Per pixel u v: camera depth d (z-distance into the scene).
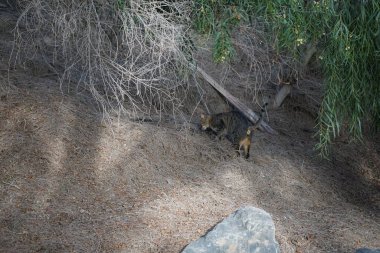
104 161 6.75
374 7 6.41
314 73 9.96
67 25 6.60
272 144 8.22
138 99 7.91
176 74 7.39
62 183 6.31
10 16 8.48
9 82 7.19
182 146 7.37
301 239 6.24
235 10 6.27
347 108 7.25
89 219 5.95
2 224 5.63
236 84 9.02
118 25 6.91
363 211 7.25
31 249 5.38
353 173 8.41
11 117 6.80
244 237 5.57
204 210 6.45
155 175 6.84
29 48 7.62
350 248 6.20
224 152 7.55
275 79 9.33
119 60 7.24
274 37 6.85
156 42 6.74
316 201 7.28
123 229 5.89
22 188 6.11
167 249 5.72
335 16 6.56
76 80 7.77
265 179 7.32
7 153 6.42
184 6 6.63
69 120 7.01
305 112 9.40
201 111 8.26
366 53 6.73
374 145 9.27
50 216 5.87
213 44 7.10
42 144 6.63
